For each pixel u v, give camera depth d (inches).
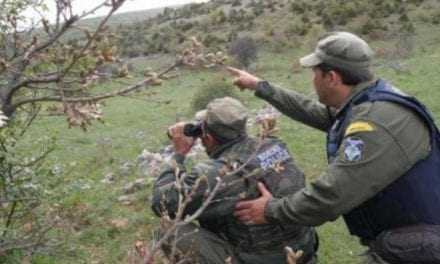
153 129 557.0
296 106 156.1
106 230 250.4
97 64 99.6
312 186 116.6
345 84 120.3
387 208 113.8
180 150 149.3
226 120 142.5
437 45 972.6
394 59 865.5
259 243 145.6
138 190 312.0
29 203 169.5
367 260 120.4
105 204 284.7
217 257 146.6
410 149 111.0
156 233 147.8
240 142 144.3
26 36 109.3
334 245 230.2
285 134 439.8
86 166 396.5
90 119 103.4
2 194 155.6
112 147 466.0
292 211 119.6
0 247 157.8
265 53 1099.9
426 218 112.4
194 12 1851.6
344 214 122.3
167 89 826.8
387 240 114.3
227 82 716.7
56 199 183.0
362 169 110.8
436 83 631.2
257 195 139.3
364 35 1135.6
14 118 149.3
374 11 1270.9
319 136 426.9
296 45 1126.4
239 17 1528.1
